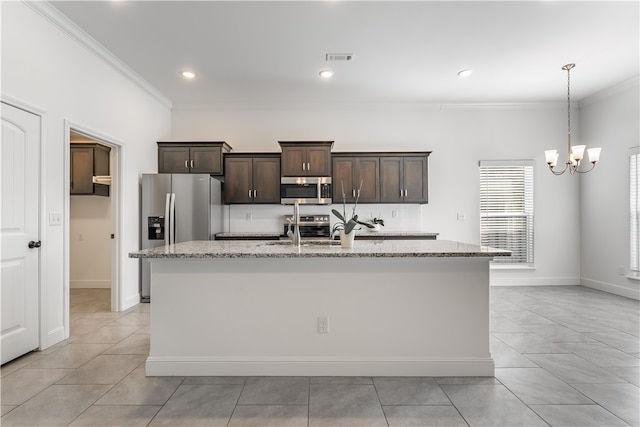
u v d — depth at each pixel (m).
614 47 3.55
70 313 3.87
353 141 5.36
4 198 2.47
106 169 5.23
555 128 5.34
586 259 5.21
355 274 2.37
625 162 4.52
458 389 2.17
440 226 5.34
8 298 2.51
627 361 2.57
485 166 5.36
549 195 5.34
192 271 2.37
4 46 2.46
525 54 3.70
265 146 5.34
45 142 2.83
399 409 1.95
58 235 2.97
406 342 2.37
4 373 2.38
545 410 1.93
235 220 5.29
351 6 2.83
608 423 1.81
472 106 5.33
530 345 2.88
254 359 2.36
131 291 4.15
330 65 3.96
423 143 5.36
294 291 2.37
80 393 2.12
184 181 4.37
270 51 3.61
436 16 2.97
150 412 1.92
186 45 3.48
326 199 4.88
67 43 3.09
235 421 1.84
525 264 5.36
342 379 2.31
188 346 2.37
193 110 5.31
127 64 3.91
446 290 2.37
